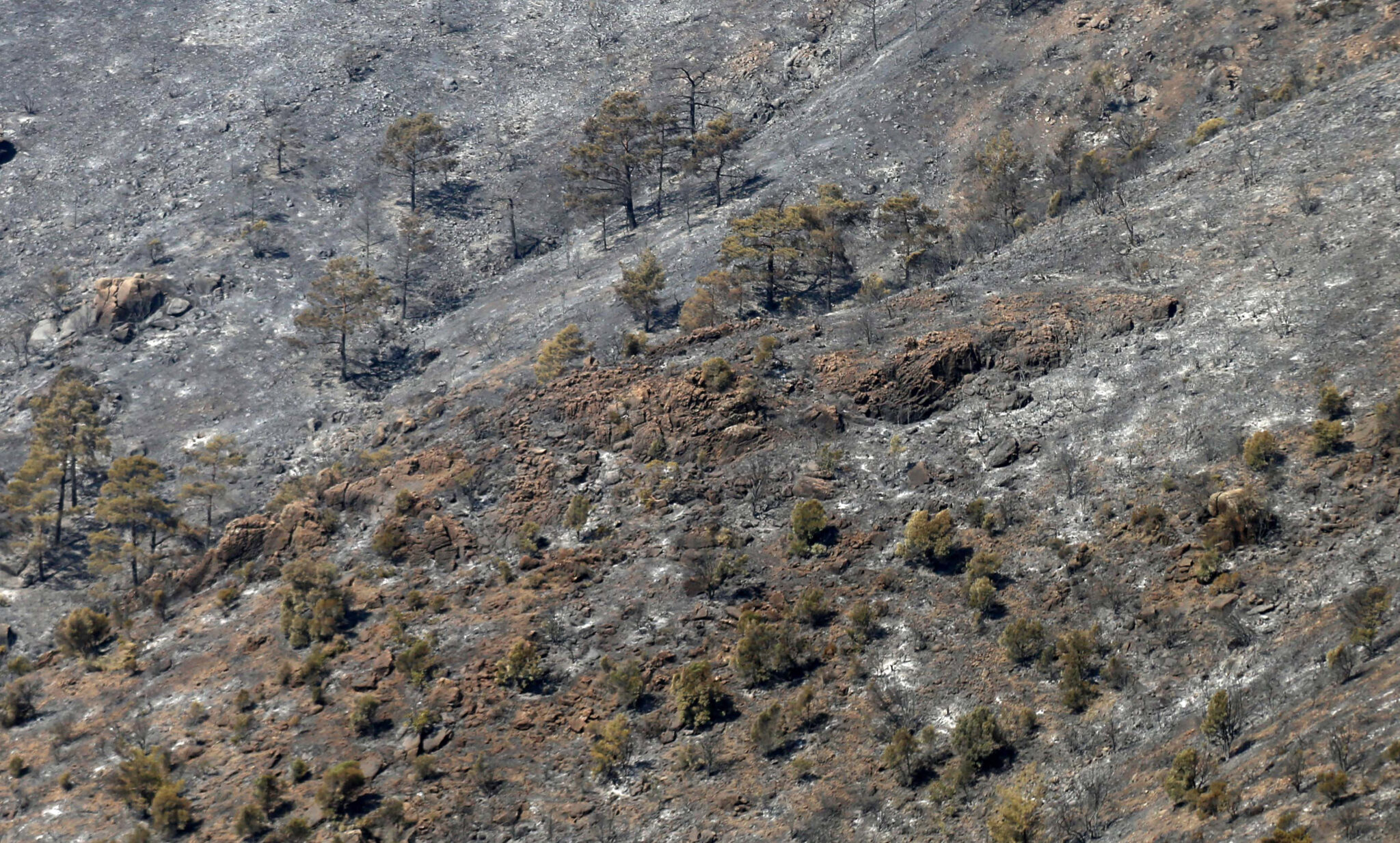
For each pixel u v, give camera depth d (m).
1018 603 51.72
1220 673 44.38
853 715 48.47
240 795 50.34
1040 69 119.38
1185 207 76.56
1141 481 55.28
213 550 71.31
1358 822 30.22
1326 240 66.12
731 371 69.25
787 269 99.00
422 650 55.75
